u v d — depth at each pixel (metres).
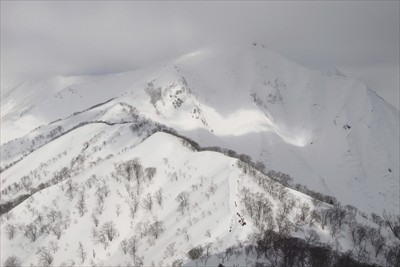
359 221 199.88
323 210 185.50
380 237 181.50
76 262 168.00
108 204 190.25
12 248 179.38
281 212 171.62
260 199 173.25
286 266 138.62
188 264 138.38
